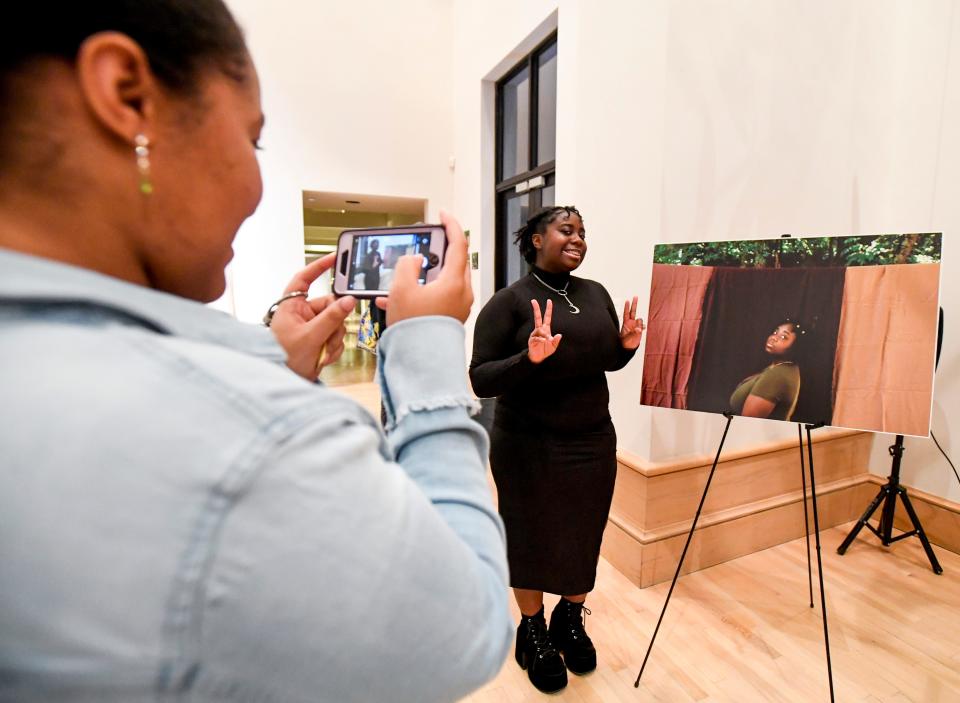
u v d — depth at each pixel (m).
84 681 0.22
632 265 2.14
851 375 1.37
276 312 0.68
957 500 2.26
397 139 5.84
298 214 5.57
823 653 1.64
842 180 2.30
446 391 0.41
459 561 0.31
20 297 0.24
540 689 1.50
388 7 5.65
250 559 0.23
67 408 0.22
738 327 1.50
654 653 1.64
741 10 1.98
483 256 5.39
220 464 0.23
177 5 0.29
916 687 1.50
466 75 5.52
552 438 1.45
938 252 1.30
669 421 2.04
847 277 1.39
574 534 1.47
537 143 4.53
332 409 0.28
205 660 0.23
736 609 1.86
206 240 0.34
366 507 0.26
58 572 0.21
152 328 0.28
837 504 2.47
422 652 0.28
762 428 2.26
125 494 0.22
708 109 1.97
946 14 2.20
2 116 0.27
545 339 1.26
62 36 0.26
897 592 1.96
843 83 2.24
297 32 5.37
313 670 0.25
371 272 0.66
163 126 0.30
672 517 2.04
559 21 2.95
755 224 2.11
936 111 2.26
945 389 2.28
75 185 0.28
